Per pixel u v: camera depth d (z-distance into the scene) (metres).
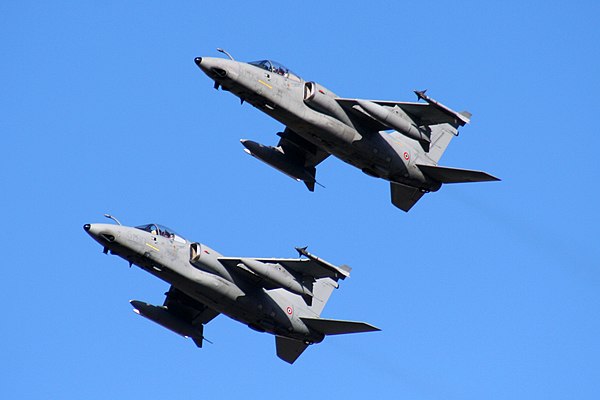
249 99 148.88
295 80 151.38
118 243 141.75
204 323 159.88
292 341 159.75
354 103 152.12
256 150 160.25
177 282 145.38
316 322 152.75
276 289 153.12
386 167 156.88
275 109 149.12
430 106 153.50
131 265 146.38
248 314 149.25
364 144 153.88
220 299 147.12
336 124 151.62
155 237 144.00
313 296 158.00
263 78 148.00
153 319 155.88
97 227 141.25
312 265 144.38
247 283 148.88
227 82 146.50
